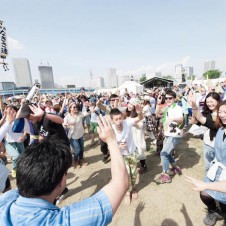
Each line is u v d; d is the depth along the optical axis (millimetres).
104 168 4852
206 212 2967
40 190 885
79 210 834
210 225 2635
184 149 5516
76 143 4867
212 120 2805
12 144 4344
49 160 917
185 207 3131
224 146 2168
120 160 1015
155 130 6445
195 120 3406
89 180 4344
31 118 2678
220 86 8266
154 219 2941
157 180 3967
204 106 3143
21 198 916
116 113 3059
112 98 5832
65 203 3602
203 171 4176
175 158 4961
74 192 3936
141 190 3695
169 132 3623
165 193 3533
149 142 6453
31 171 879
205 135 3186
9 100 7922
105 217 848
